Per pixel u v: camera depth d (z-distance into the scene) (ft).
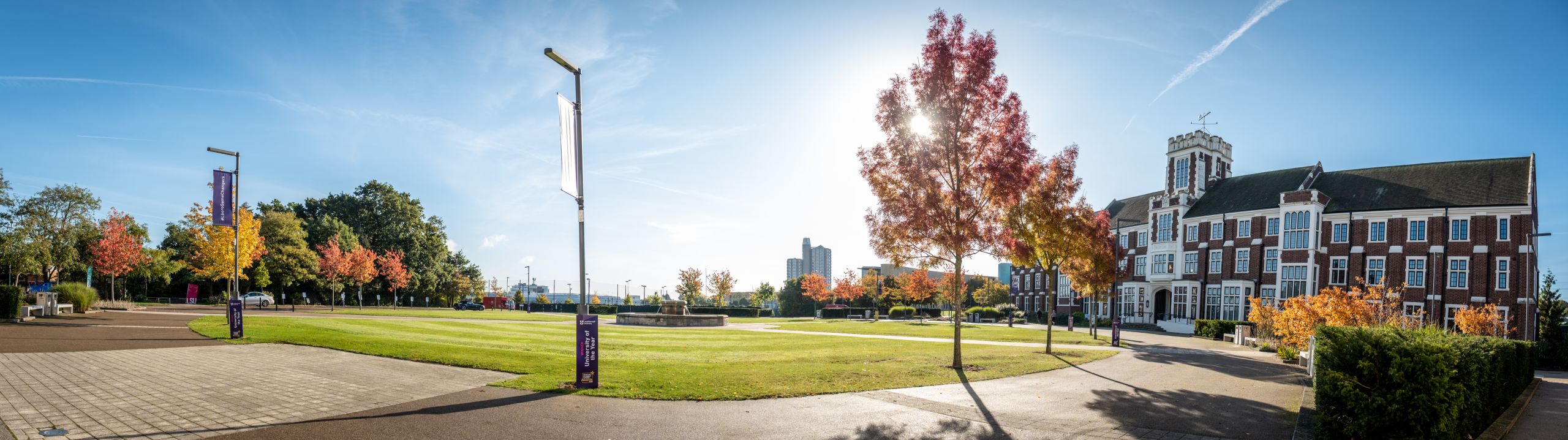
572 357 57.21
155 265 179.73
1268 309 103.19
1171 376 54.19
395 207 294.25
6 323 81.51
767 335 102.22
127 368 46.03
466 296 339.16
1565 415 40.86
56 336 66.23
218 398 35.88
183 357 52.80
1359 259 167.73
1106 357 71.77
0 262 144.66
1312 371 54.29
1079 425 33.42
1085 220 88.99
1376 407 27.09
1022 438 30.71
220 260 132.46
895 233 57.72
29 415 30.73
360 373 45.96
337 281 246.88
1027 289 279.08
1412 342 27.50
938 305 320.91
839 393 41.24
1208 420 34.78
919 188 57.06
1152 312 212.43
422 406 35.06
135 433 27.96
